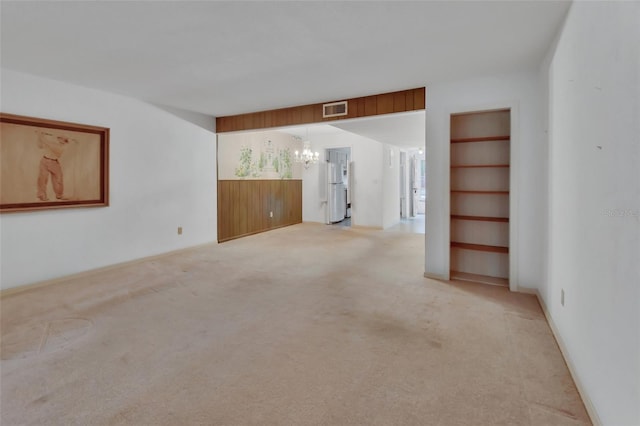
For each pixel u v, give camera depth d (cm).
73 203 404
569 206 216
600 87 159
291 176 895
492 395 183
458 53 298
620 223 134
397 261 493
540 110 331
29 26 251
